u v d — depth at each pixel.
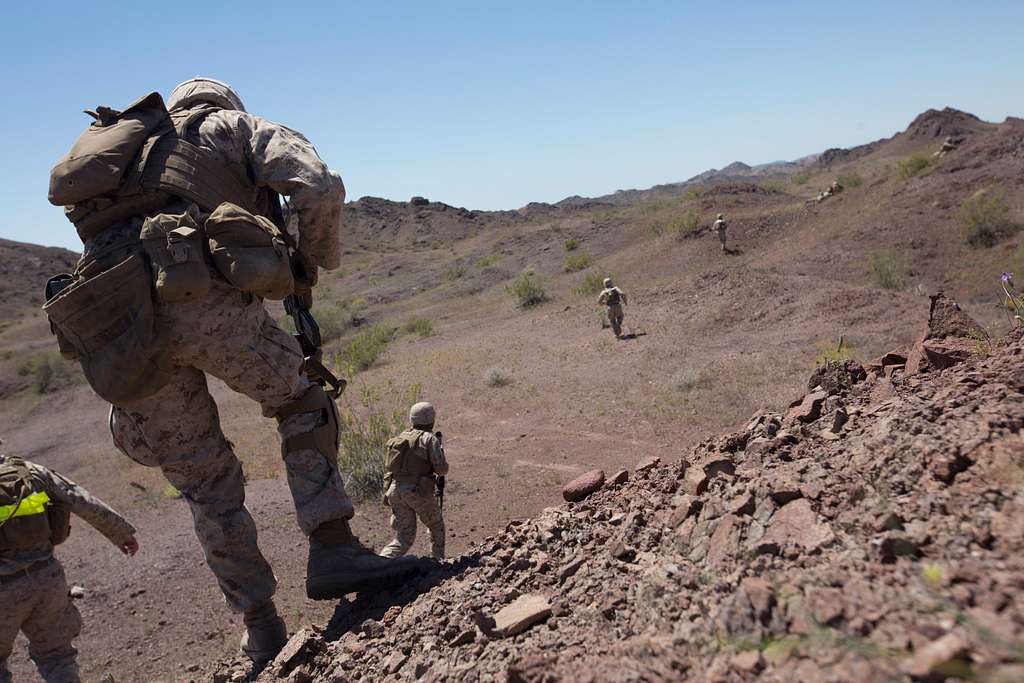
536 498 9.13
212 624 6.48
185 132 3.58
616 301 19.14
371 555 3.99
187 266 3.25
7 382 38.28
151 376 3.42
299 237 3.77
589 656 2.25
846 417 3.29
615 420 12.45
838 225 30.94
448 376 18.42
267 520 8.75
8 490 3.60
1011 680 1.40
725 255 32.84
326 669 3.38
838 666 1.60
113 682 5.28
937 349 3.88
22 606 3.62
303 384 3.87
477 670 2.62
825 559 2.08
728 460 3.28
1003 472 2.15
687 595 2.24
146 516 10.37
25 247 92.56
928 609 1.68
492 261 51.00
